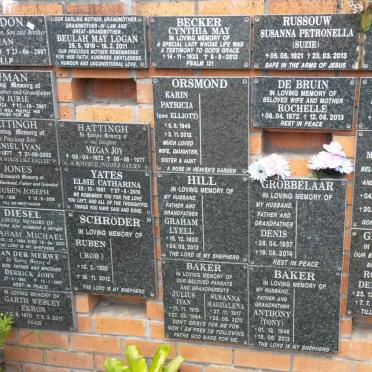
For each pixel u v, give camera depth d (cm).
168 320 267
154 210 255
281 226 244
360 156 230
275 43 224
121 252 263
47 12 242
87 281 270
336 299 248
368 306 247
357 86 224
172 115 239
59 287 274
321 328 253
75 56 240
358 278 245
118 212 257
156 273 263
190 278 259
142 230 257
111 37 235
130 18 231
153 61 235
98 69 243
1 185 264
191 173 245
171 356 273
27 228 268
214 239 251
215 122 237
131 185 252
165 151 244
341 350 256
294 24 221
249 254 250
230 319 261
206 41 228
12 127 255
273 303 254
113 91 255
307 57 223
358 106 225
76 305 276
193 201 248
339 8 219
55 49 241
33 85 248
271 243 246
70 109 251
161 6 232
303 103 229
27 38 242
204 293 260
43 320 280
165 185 248
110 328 276
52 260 270
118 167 251
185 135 241
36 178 260
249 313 258
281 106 230
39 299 277
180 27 229
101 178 254
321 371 260
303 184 236
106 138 248
